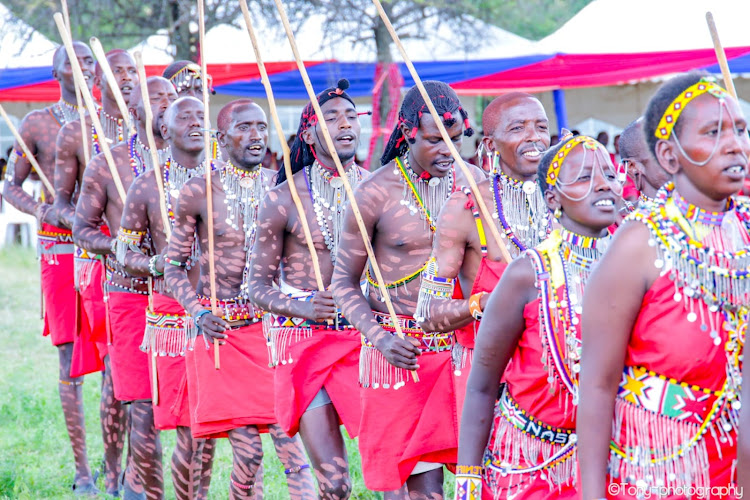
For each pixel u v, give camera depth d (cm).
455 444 592
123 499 885
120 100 879
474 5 2038
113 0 2059
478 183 557
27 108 2606
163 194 791
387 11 1927
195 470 786
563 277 411
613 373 364
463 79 1875
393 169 609
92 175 890
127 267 804
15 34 2017
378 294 613
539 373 418
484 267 535
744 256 355
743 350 349
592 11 1881
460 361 582
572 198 412
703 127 346
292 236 675
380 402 597
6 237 2745
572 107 2348
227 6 1972
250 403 707
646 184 580
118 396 850
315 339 649
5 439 1084
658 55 1766
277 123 649
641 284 358
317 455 638
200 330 727
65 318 1010
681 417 362
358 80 1989
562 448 424
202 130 782
